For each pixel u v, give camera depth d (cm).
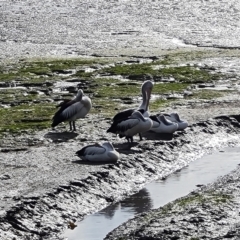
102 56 4428
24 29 5784
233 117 2548
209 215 1473
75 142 2177
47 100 2969
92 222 1540
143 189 1791
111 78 3553
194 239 1345
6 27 5925
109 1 7994
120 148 2086
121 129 2098
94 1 8050
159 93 3098
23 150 2086
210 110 2672
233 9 6906
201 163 2064
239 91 3145
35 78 3572
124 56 4403
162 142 2166
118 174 1841
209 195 1636
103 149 1909
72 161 1927
